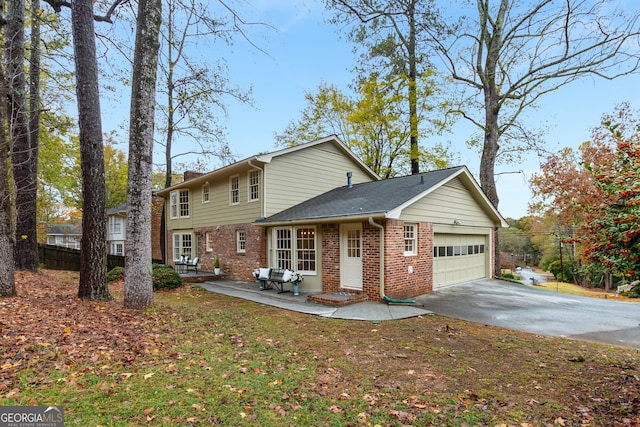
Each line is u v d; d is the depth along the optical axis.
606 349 5.65
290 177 13.45
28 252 11.48
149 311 7.05
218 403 3.42
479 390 4.05
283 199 13.18
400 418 3.32
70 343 4.66
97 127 7.90
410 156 19.59
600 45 13.54
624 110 18.25
